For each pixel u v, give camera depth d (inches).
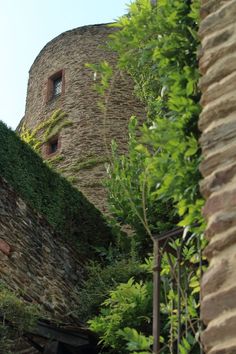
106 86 169.3
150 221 484.1
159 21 154.2
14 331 343.3
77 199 559.2
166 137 134.9
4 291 360.2
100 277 478.0
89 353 390.3
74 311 458.3
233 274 105.3
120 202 502.6
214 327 103.1
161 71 149.1
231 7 127.6
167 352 171.3
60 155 781.3
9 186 486.3
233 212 109.6
